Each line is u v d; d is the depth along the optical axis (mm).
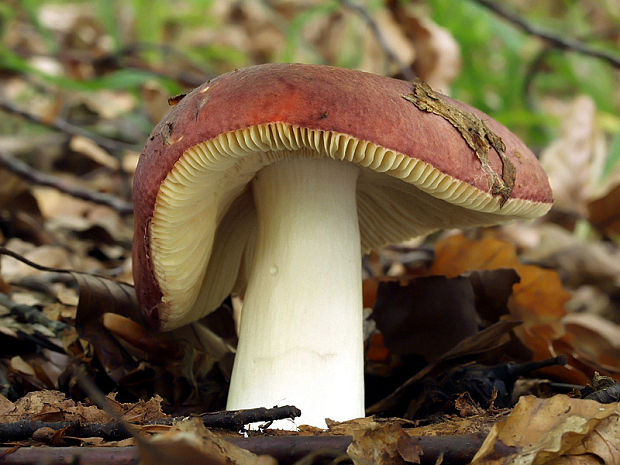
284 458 168
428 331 252
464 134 193
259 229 217
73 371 226
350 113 181
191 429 166
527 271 301
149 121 527
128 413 193
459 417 202
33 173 353
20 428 176
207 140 184
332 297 206
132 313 244
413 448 170
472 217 248
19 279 296
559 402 173
